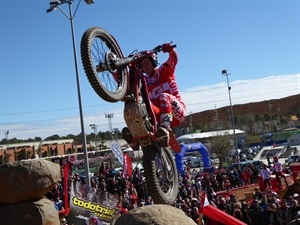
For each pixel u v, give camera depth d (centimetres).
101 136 10625
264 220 1517
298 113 14075
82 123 2259
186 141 6303
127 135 615
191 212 1410
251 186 2780
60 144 6662
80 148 7381
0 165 664
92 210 1013
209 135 6353
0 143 6347
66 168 1471
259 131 11275
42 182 661
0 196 650
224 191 2634
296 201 1452
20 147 5881
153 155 612
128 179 2428
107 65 566
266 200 1598
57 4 2203
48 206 673
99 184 2280
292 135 7344
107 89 562
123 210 1153
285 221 1447
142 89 610
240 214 1535
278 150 6250
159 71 650
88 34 555
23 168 655
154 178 607
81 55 548
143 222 350
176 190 657
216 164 5931
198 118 15950
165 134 597
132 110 580
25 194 653
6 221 644
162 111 621
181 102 656
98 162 5006
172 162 665
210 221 1214
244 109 16112
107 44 596
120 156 2312
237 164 3894
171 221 354
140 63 621
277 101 16238
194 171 3828
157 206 376
